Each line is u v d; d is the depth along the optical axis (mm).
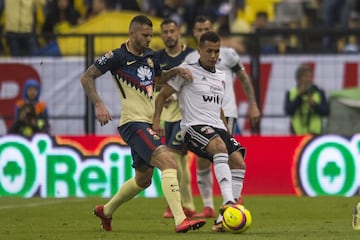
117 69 31766
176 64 40500
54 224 36000
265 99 54000
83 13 65438
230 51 39562
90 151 51250
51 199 49219
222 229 31734
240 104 53750
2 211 42062
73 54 53656
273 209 42406
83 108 53500
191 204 39719
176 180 30828
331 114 54094
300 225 35250
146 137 31141
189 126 33000
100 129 53281
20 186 51594
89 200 48000
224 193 31797
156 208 42938
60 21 64062
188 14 68312
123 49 31844
